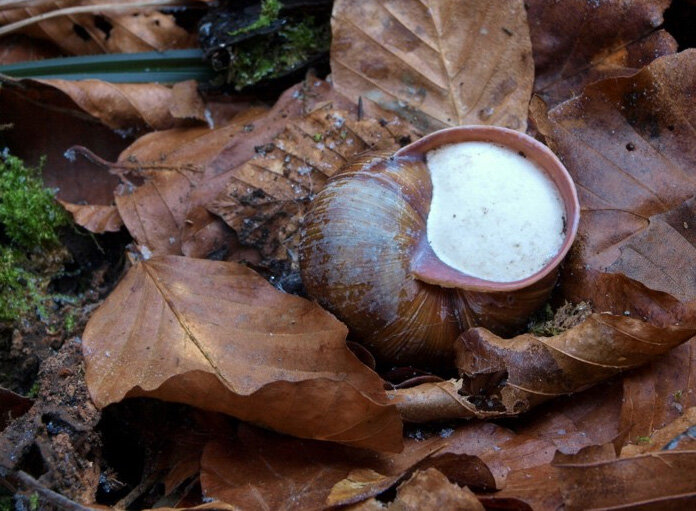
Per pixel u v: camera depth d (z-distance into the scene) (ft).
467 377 0.54
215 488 0.52
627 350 0.52
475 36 0.63
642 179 0.58
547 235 0.55
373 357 0.56
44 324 0.61
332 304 0.55
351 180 0.56
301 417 0.51
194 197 0.63
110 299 0.56
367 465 0.53
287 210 0.62
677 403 0.52
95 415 0.54
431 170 0.57
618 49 0.62
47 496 0.50
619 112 0.59
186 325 0.55
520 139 0.56
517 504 0.50
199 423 0.56
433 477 0.48
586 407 0.54
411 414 0.54
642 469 0.48
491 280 0.54
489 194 0.55
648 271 0.56
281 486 0.52
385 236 0.54
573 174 0.59
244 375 0.53
